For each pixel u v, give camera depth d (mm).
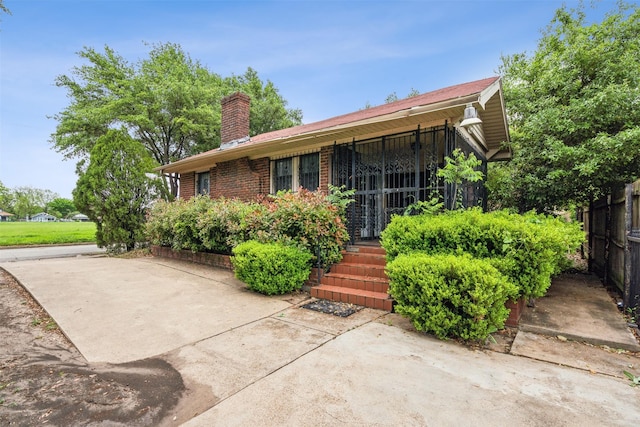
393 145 6645
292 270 5375
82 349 3365
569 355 3221
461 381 2678
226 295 5445
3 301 5293
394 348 3328
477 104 4805
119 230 10352
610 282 6121
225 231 7410
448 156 5578
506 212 5312
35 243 15703
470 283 3371
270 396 2463
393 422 2141
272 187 8711
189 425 2137
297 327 3953
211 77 24297
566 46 10172
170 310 4633
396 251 4594
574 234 5152
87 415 2252
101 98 19422
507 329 3902
